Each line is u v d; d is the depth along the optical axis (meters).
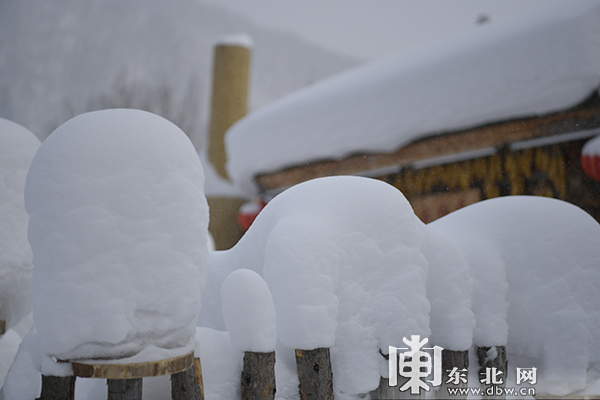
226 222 11.41
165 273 2.00
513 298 3.42
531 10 5.95
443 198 6.46
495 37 5.83
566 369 3.28
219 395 2.39
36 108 28.69
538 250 3.46
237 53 12.67
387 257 2.79
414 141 6.53
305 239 2.58
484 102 5.72
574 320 3.34
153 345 2.01
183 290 2.04
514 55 5.52
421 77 6.39
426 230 3.10
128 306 1.93
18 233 2.94
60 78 29.95
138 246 1.96
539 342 3.35
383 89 6.81
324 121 7.55
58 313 1.91
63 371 1.97
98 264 1.92
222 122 12.40
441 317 2.99
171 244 2.02
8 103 28.75
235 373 2.46
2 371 2.99
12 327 3.14
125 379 2.00
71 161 1.99
